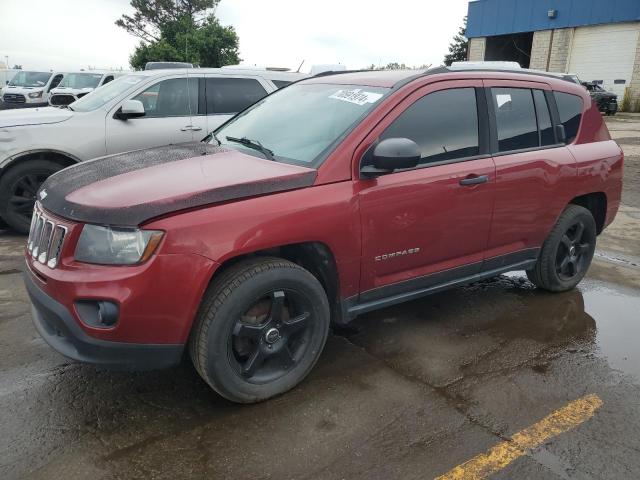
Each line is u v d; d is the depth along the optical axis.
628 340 3.90
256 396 2.97
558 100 4.38
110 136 6.43
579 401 3.10
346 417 2.91
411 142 3.07
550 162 4.13
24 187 6.04
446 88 3.61
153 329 2.60
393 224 3.29
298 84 4.27
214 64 38.03
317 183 3.01
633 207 8.27
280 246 3.04
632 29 26.83
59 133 6.09
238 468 2.52
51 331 2.84
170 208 2.59
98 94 6.98
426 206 3.41
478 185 3.65
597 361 3.58
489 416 2.95
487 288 4.88
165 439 2.71
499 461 2.59
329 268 3.17
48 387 3.14
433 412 2.97
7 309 4.16
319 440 2.72
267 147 3.49
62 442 2.67
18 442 2.66
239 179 2.87
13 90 22.09
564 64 29.64
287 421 2.87
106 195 2.72
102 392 3.11
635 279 5.21
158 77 6.83
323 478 2.46
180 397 3.08
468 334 3.94
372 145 3.21
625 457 2.63
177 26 39.56
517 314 4.32
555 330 4.04
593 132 4.64
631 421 2.92
